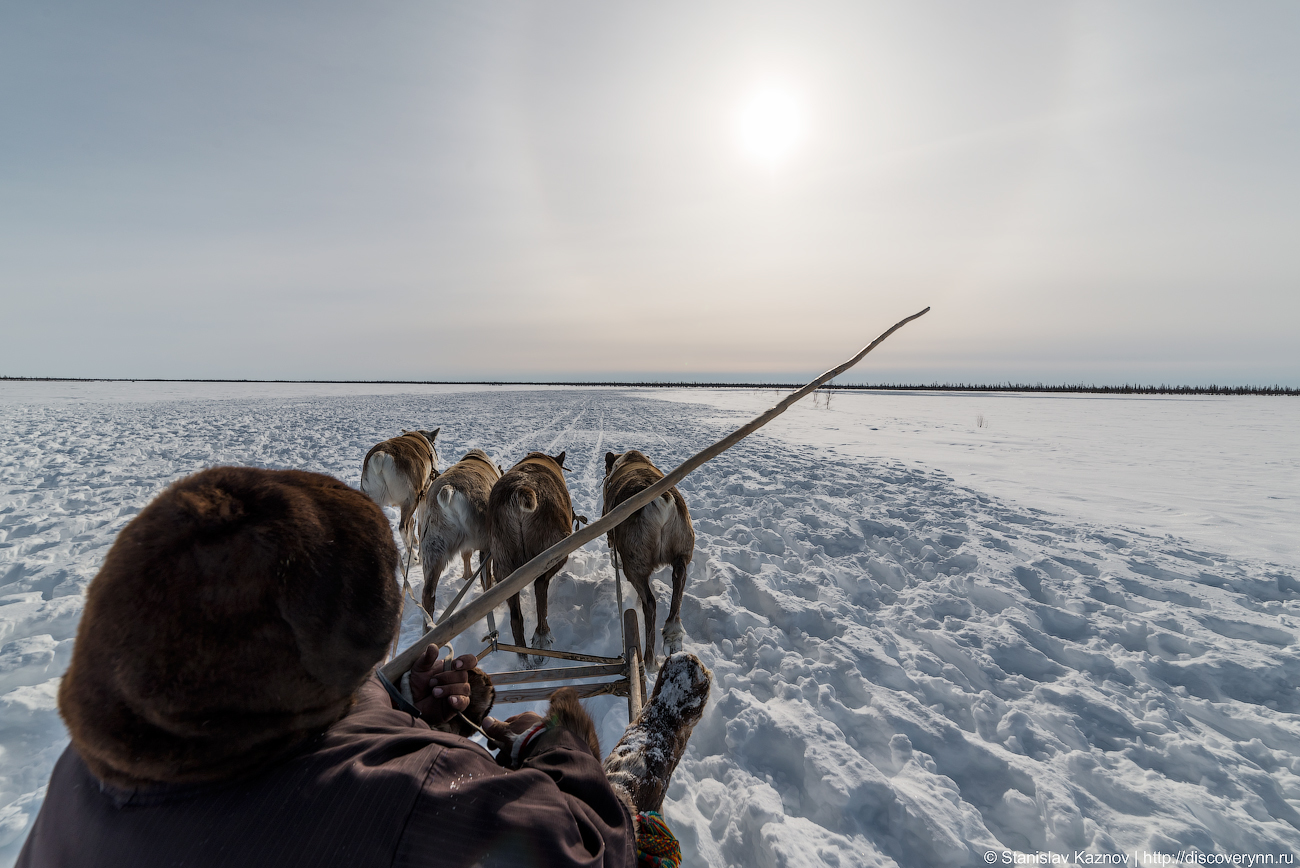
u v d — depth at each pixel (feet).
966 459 46.65
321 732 2.74
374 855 2.31
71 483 29.78
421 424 66.74
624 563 14.17
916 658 13.55
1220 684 12.72
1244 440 62.44
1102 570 19.21
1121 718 11.27
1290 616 16.17
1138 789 9.35
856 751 9.91
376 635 2.66
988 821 9.11
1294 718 11.34
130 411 80.59
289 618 2.35
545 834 2.75
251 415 75.66
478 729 4.59
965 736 10.57
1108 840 8.29
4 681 11.27
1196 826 8.54
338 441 48.08
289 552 2.36
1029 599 16.52
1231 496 32.48
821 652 13.47
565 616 15.85
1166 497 32.17
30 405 90.63
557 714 4.34
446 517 14.94
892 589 18.47
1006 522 26.17
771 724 10.57
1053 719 11.23
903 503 28.96
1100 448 54.80
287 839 2.23
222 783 2.34
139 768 2.21
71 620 13.78
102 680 2.22
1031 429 75.05
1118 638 14.88
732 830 8.63
